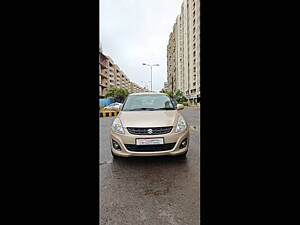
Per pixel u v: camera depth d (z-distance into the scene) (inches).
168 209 82.4
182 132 139.4
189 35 2500.0
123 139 135.8
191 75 2415.1
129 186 104.4
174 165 135.7
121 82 4397.1
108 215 78.7
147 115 151.4
